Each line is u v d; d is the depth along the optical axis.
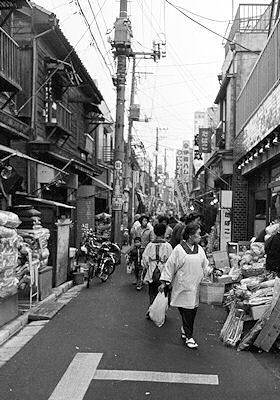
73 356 6.25
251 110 16.70
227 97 22.41
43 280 10.26
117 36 19.25
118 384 5.27
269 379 5.50
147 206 55.84
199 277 6.89
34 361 6.04
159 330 7.81
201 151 27.47
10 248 7.67
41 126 14.71
